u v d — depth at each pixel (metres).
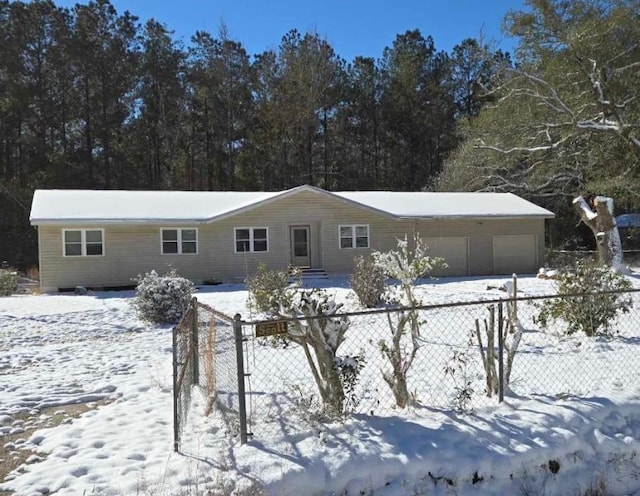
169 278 13.36
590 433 5.36
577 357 7.60
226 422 5.41
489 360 5.92
